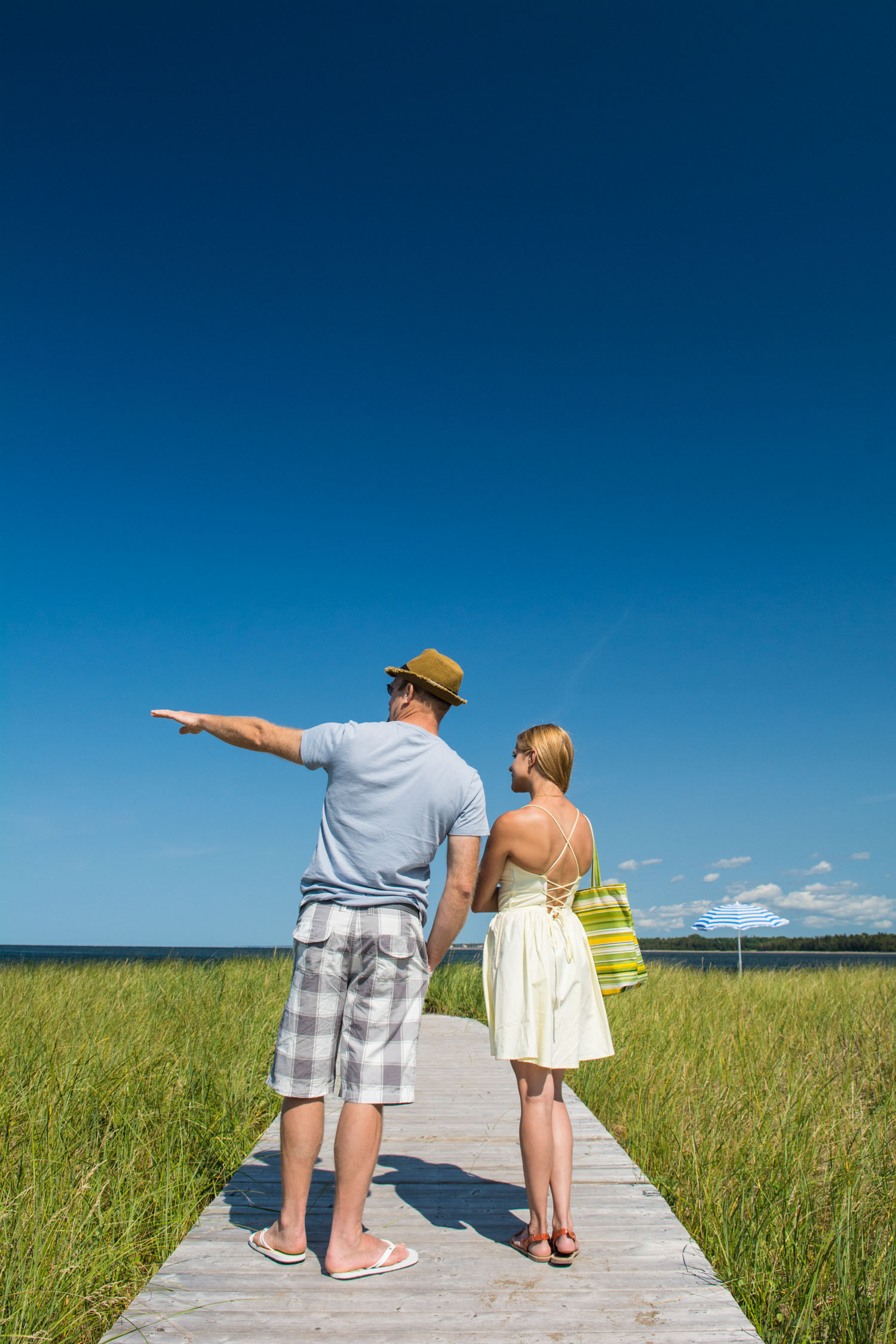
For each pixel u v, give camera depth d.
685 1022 8.66
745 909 15.45
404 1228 3.05
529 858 2.91
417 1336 2.27
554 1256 2.72
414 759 2.75
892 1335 2.75
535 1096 2.82
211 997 9.29
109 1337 2.22
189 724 2.96
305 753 2.84
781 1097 5.63
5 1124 4.26
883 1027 8.84
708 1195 3.79
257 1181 3.57
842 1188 3.86
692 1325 2.36
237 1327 2.30
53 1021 6.99
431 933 2.80
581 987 2.87
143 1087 5.16
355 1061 2.63
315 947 2.65
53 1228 3.13
